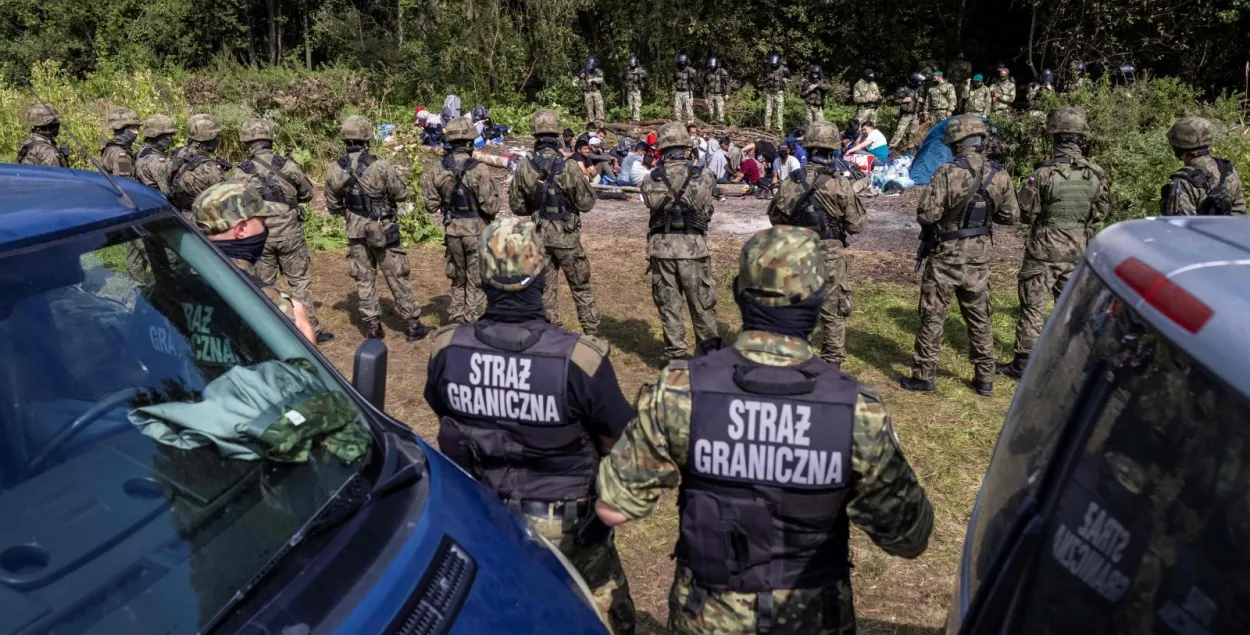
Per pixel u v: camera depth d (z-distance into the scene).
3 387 1.80
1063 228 5.54
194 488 1.84
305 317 3.49
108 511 1.75
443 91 21.47
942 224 5.48
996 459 2.01
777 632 2.16
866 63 25.33
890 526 2.12
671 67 24.66
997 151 12.27
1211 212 5.24
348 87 16.03
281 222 6.48
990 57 25.08
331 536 1.82
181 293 2.19
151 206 2.32
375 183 6.49
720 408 2.11
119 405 1.92
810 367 2.13
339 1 25.48
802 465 2.08
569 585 2.13
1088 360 1.64
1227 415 1.23
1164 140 9.80
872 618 3.61
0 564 1.61
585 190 6.13
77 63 27.73
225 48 27.36
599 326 7.22
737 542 2.14
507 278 2.59
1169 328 1.38
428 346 6.85
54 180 2.40
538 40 21.94
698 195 5.55
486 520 2.11
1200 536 1.25
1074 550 1.48
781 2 25.45
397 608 1.71
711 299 5.77
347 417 2.15
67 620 1.55
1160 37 20.08
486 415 2.64
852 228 5.54
